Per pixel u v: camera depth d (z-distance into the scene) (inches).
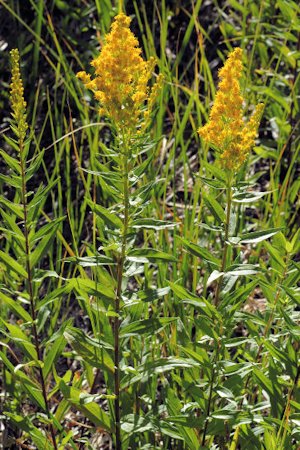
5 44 202.7
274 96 162.9
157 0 199.8
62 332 101.8
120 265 96.3
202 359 99.3
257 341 104.5
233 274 96.0
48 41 197.5
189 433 102.7
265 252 151.9
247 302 140.6
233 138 93.7
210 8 200.2
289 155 164.2
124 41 87.3
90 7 192.7
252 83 175.9
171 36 199.8
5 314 139.9
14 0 206.7
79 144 178.5
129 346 127.0
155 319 98.2
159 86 92.5
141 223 94.2
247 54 187.8
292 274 106.3
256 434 105.1
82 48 195.6
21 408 125.6
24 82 194.4
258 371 103.4
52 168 179.8
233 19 196.2
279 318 107.7
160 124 154.1
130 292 98.9
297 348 107.6
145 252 95.0
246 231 143.7
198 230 136.4
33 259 100.6
